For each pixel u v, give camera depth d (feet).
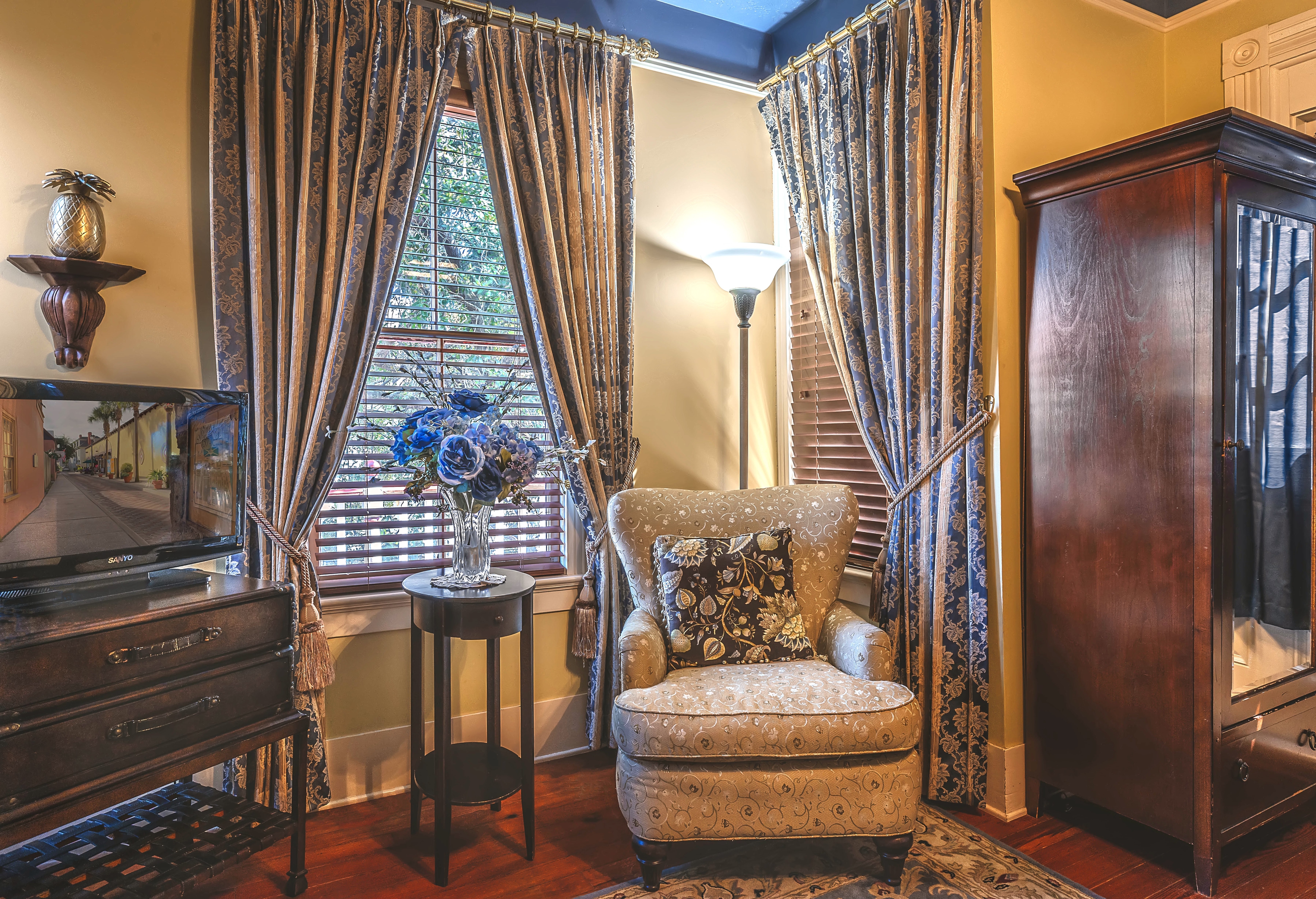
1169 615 6.55
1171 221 6.45
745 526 8.51
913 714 6.38
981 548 7.62
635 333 9.84
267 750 7.29
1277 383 6.72
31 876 5.36
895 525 8.38
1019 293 7.85
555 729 9.25
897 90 8.19
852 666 7.14
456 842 7.36
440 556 8.81
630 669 6.93
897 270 8.20
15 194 6.57
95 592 5.83
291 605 6.57
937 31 7.82
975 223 7.55
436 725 6.67
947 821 7.70
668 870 6.89
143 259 7.09
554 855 7.13
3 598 5.40
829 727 6.24
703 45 10.07
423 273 8.72
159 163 7.15
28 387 5.36
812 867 6.88
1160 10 9.03
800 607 8.16
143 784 5.37
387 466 7.49
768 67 10.61
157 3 7.13
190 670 5.78
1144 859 6.92
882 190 8.42
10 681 4.78
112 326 6.95
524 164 8.58
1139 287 6.72
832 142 8.91
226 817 6.23
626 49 9.14
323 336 7.54
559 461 8.88
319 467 7.71
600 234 9.01
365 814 7.91
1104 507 7.04
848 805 6.29
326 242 7.54
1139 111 8.89
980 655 7.64
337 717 8.11
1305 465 6.94
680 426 10.23
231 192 7.23
